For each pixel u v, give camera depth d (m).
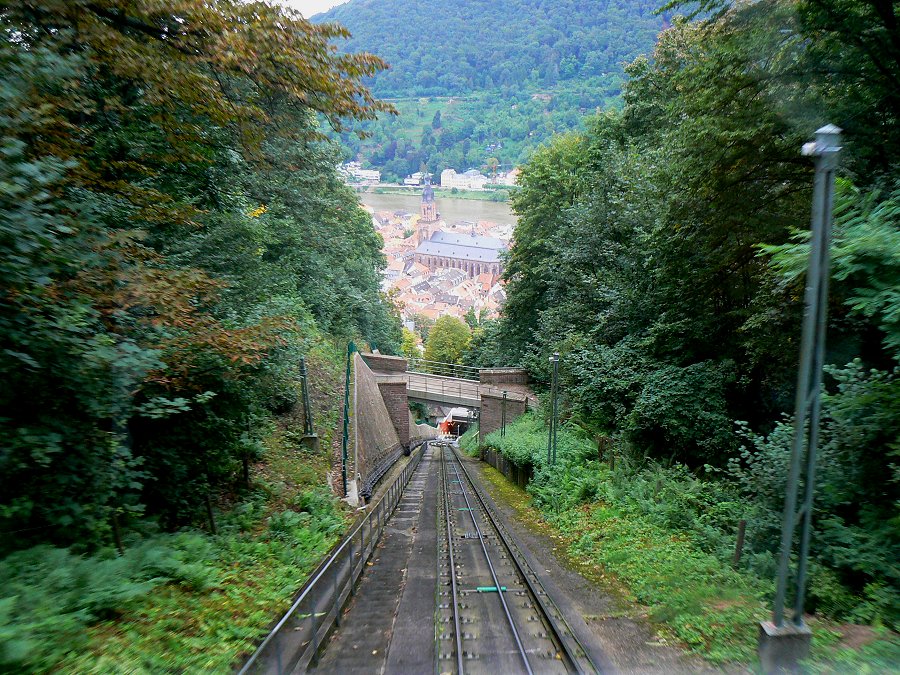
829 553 8.79
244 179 22.62
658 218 18.66
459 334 86.12
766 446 10.62
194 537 9.54
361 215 54.00
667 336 19.80
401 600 10.72
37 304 6.45
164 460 9.91
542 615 9.55
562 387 28.36
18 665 4.96
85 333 7.37
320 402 26.05
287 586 9.70
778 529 9.88
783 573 6.26
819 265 5.89
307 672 7.35
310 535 12.86
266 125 13.34
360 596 11.02
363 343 48.19
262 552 10.89
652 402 17.69
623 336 25.08
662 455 19.08
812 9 12.34
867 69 12.77
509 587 11.55
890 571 7.71
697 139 14.60
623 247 27.86
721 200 15.65
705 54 15.44
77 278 7.34
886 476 8.59
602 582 11.43
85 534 7.83
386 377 43.56
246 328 9.44
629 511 15.15
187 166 13.35
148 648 6.19
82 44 9.66
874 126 12.95
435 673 7.30
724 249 16.77
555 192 40.56
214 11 10.05
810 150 5.80
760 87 13.71
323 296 35.56
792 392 17.11
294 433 20.95
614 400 21.83
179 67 10.60
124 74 10.13
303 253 32.53
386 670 7.53
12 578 6.01
